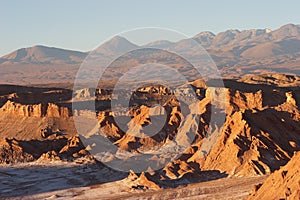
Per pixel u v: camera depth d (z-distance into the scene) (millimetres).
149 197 87188
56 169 122812
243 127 104312
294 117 114000
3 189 106000
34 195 99812
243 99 139375
